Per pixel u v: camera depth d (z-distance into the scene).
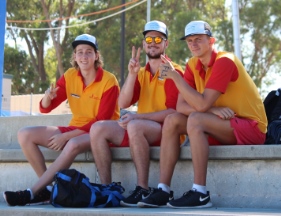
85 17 27.23
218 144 5.18
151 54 5.82
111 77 6.14
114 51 26.03
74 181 5.05
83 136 5.68
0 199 6.33
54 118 7.21
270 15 24.92
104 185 5.23
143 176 5.25
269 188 4.82
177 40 24.91
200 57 5.27
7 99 16.14
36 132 5.88
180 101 5.18
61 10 28.14
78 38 6.10
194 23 5.22
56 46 28.44
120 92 5.82
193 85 5.53
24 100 21.09
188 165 5.25
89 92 6.11
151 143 5.41
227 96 5.14
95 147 5.53
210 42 5.25
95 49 6.14
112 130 5.56
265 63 25.88
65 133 5.91
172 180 5.32
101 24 26.73
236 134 5.01
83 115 6.14
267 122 5.47
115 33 26.19
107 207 5.08
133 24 26.27
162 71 5.11
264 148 4.80
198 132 4.87
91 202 5.02
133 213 4.37
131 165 5.62
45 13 28.34
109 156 5.56
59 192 5.05
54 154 6.03
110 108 6.07
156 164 5.46
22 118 7.38
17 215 4.96
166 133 5.07
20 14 28.58
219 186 5.04
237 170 4.96
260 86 26.39
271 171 4.82
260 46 25.39
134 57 5.75
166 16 26.98
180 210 4.58
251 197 4.89
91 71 6.13
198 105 4.99
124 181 5.65
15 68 29.52
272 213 4.25
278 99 5.60
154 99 5.81
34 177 6.16
